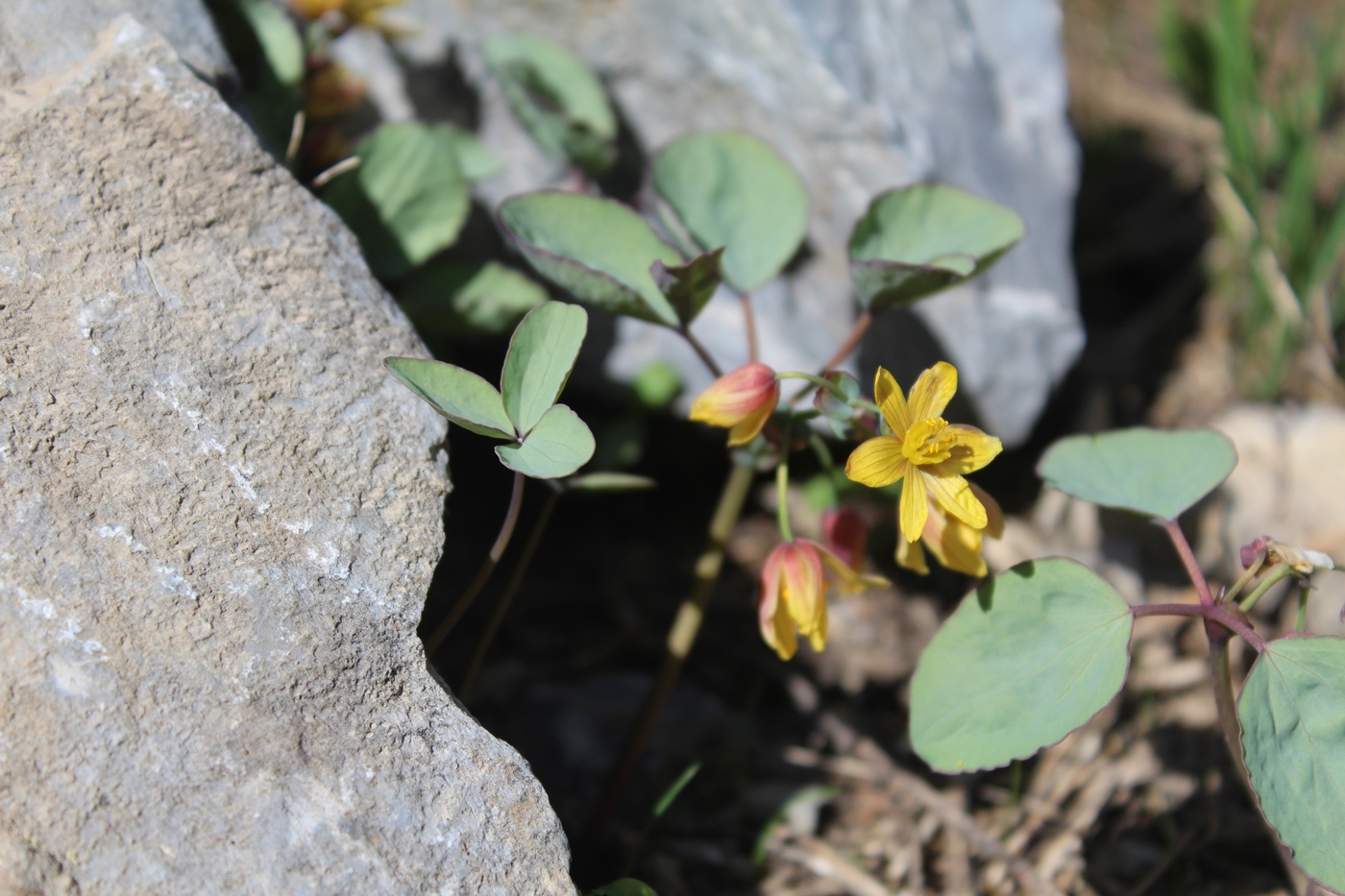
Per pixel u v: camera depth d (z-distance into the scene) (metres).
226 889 0.36
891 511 0.47
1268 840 0.43
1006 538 0.47
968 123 0.47
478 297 0.43
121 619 0.37
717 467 0.48
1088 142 0.55
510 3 0.46
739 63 0.46
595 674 0.45
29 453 0.37
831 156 0.46
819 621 0.39
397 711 0.37
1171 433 0.40
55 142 0.39
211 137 0.39
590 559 0.47
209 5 0.43
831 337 0.46
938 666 0.39
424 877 0.36
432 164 0.43
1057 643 0.38
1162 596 0.47
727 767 0.44
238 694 0.37
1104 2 0.65
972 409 0.46
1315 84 0.50
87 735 0.36
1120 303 0.53
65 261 0.38
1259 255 0.50
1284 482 0.47
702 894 0.42
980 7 0.48
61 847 0.36
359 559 0.38
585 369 0.46
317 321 0.39
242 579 0.37
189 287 0.38
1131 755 0.44
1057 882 0.42
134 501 0.37
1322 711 0.38
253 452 0.38
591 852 0.42
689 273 0.39
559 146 0.45
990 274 0.46
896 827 0.43
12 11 0.40
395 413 0.38
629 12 0.46
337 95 0.44
